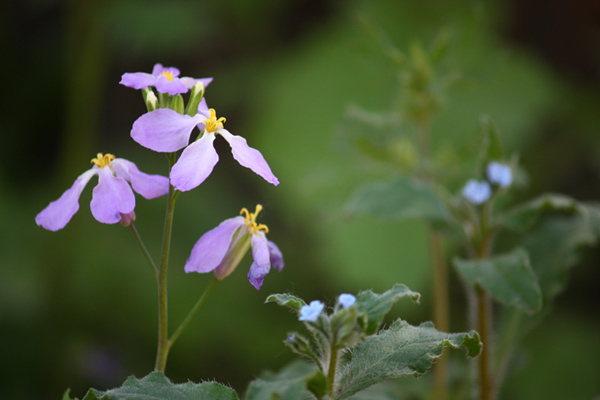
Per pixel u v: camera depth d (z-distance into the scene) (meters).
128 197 0.51
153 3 1.09
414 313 0.94
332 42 1.12
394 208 0.60
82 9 1.01
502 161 0.59
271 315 1.00
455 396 0.62
